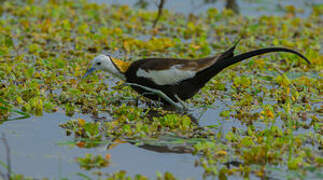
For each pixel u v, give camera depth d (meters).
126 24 19.42
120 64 12.54
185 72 11.83
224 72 14.91
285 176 8.80
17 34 17.27
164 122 10.97
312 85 14.10
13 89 12.13
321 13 23.05
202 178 8.68
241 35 18.97
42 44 16.69
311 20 21.94
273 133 10.59
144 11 21.98
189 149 9.89
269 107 11.91
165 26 20.33
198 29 19.42
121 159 9.29
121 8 22.11
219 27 20.09
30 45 15.77
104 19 20.39
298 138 10.02
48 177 8.41
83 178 8.42
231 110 12.15
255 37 19.14
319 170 9.02
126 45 16.59
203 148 9.70
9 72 13.38
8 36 16.84
